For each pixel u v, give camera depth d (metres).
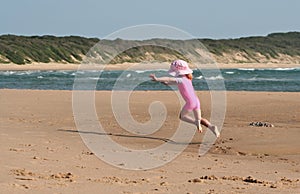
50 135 16.33
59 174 9.88
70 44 116.94
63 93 33.94
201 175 10.66
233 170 11.48
